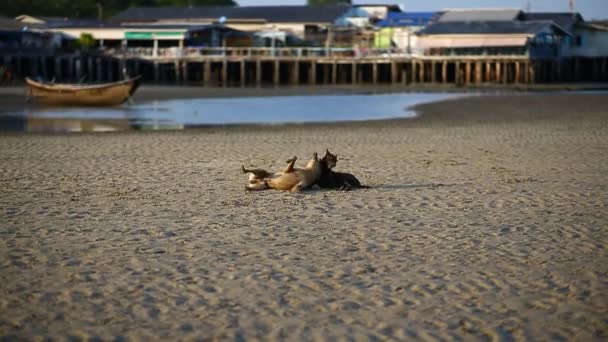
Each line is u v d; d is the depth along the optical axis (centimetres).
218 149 2078
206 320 773
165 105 4438
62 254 993
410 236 1083
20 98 4803
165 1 12512
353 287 866
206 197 1362
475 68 7288
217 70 7919
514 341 721
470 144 2195
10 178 1573
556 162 1811
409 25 8412
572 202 1319
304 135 2522
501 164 1777
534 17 8331
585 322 763
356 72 7588
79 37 8062
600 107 3888
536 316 780
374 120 3294
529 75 7131
